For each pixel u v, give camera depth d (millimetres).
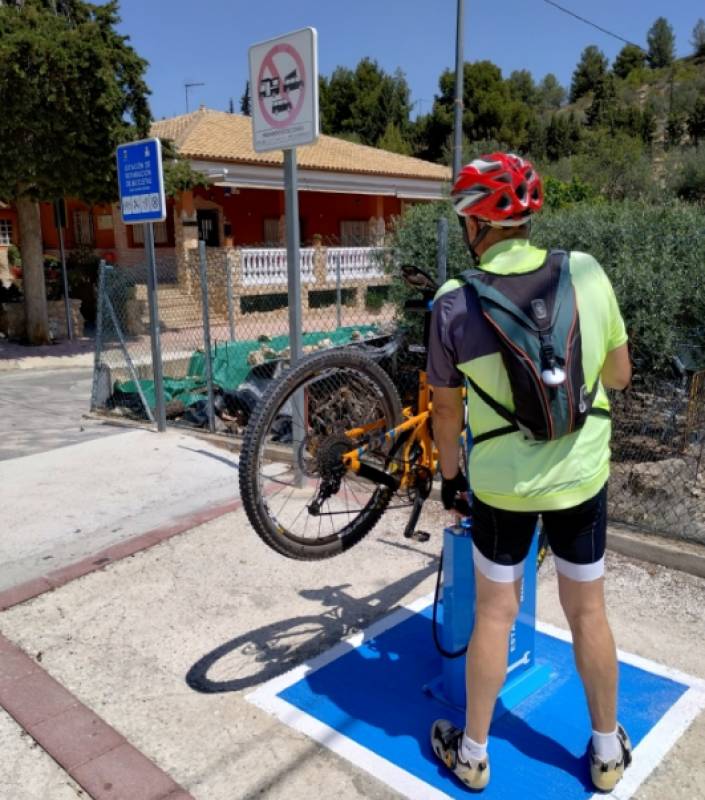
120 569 4137
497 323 2045
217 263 17594
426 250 7707
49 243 24453
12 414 8859
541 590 3791
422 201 25312
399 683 3039
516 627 2893
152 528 4668
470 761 2385
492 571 2297
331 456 3107
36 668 3207
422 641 3354
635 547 4090
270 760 2615
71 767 2602
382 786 2475
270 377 8086
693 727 2732
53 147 12914
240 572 4074
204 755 2654
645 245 6496
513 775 2490
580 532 2279
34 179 13258
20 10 12656
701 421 6031
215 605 3727
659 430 6293
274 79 4754
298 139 4672
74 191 13734
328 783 2498
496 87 53125
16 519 4902
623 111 69750
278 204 23406
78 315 16672
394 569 4070
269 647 3340
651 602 3639
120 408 8445
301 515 4703
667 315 6039
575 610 2350
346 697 2951
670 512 4711
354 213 25234
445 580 2791
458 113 12836
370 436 3248
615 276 6273
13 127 12469
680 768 2529
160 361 7023
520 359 2018
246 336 15508
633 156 34625
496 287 2094
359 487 5152
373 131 54531
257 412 2885
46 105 12500
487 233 2229
